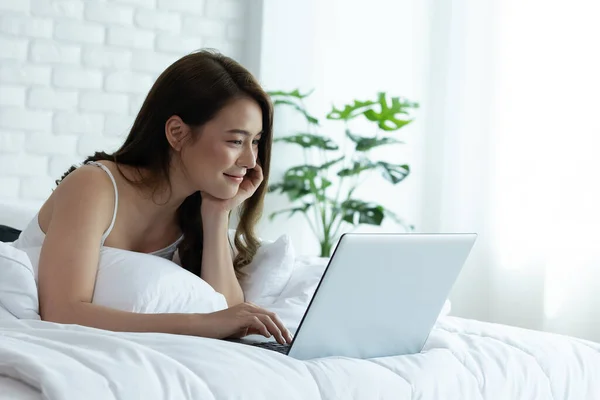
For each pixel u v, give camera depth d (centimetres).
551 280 411
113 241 217
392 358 186
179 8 445
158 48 439
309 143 444
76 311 190
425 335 199
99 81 425
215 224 238
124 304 197
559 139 416
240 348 166
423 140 486
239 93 218
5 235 286
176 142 220
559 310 407
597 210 399
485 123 459
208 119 216
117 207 216
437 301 196
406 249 181
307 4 467
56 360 142
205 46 453
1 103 403
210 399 147
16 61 406
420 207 488
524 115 436
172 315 188
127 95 432
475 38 463
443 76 480
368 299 180
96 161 221
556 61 421
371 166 448
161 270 205
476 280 457
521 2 440
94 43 423
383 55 485
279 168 467
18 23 405
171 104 219
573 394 206
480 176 461
